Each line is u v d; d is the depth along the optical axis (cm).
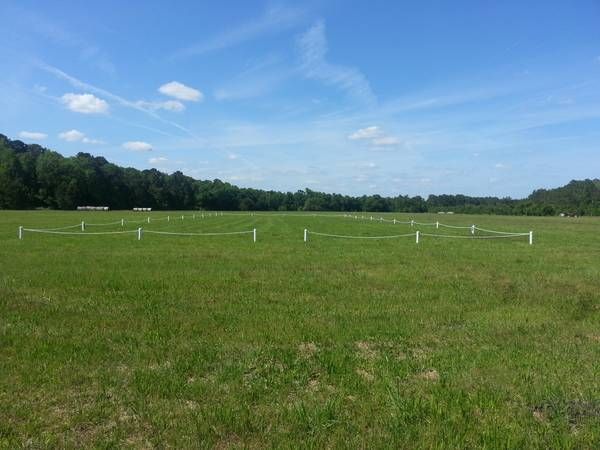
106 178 14000
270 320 930
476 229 4250
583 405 545
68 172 12925
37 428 489
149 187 15075
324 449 450
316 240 2966
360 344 793
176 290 1227
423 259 1945
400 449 450
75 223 4800
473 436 473
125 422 503
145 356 709
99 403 547
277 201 17225
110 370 650
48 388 588
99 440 465
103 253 2062
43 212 9150
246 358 703
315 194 17575
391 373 643
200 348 746
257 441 465
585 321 959
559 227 5228
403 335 841
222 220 6134
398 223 5853
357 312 1009
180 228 4188
